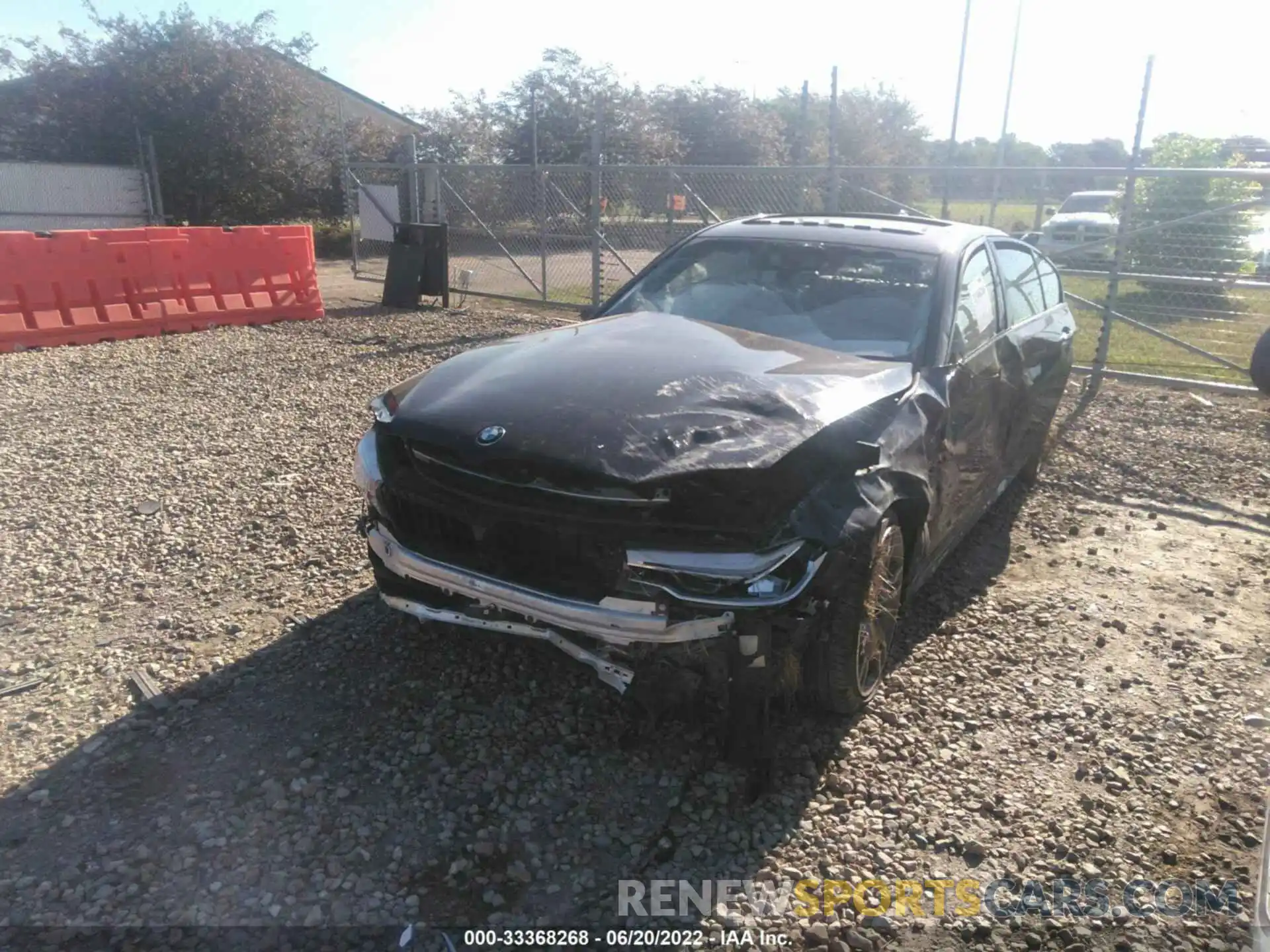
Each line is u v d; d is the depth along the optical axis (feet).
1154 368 33.96
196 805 9.87
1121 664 13.34
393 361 31.99
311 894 8.77
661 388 10.87
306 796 10.04
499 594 10.21
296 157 86.02
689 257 15.88
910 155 123.95
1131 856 9.62
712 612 9.50
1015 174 31.48
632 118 98.89
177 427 23.72
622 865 9.28
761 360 12.03
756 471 9.64
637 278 15.96
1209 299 35.27
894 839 9.76
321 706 11.65
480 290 48.85
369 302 45.96
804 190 39.22
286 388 27.94
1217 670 13.25
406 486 10.79
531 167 42.57
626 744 11.00
